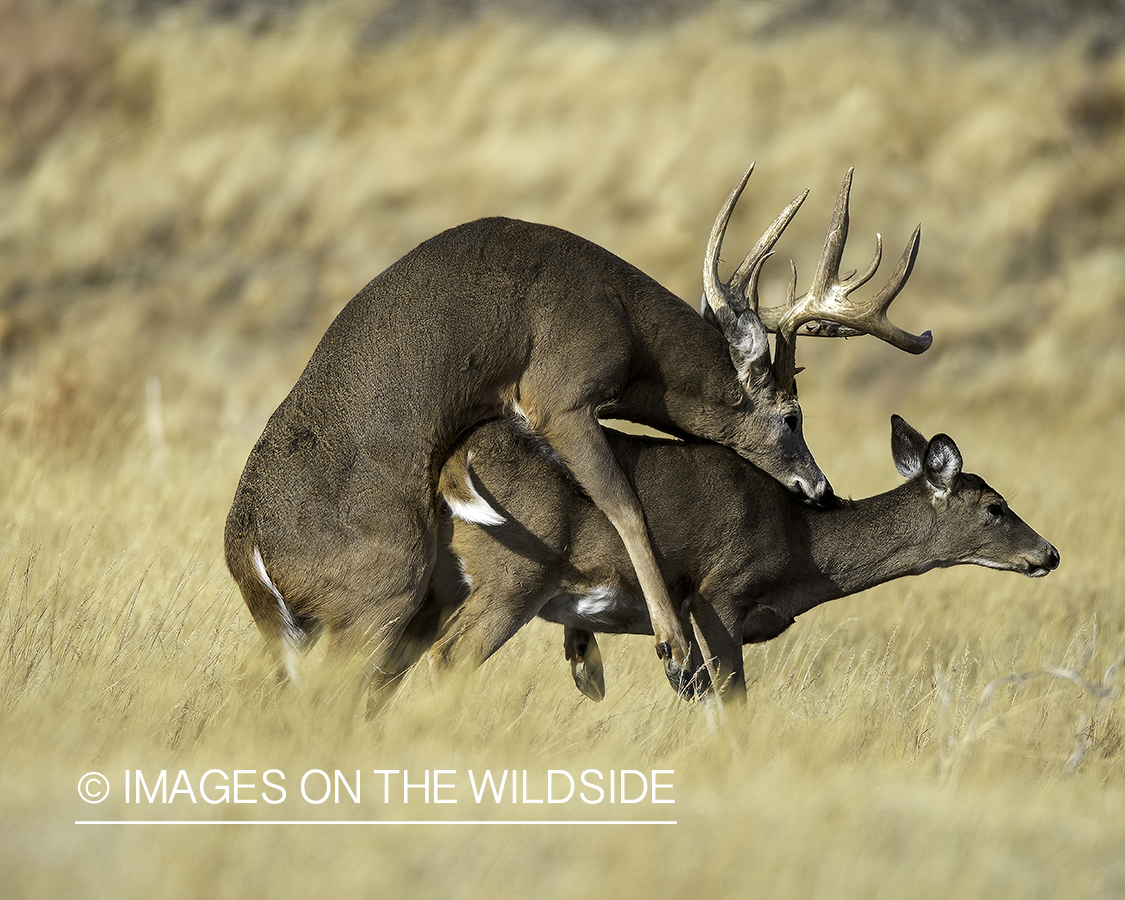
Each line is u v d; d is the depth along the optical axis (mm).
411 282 21906
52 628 21625
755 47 87188
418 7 90938
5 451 36188
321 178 70500
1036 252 71125
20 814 15383
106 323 58906
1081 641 27625
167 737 18844
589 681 24031
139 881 13469
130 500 31984
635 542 22281
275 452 21469
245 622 24859
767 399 24766
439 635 22875
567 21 90688
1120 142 77500
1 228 64438
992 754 19984
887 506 25062
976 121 78312
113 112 74938
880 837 15570
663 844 14977
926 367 62938
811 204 72312
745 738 20500
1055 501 41031
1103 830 16562
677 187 72562
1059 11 94312
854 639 28641
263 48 82500
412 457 21328
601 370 22578
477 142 75750
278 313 61969
